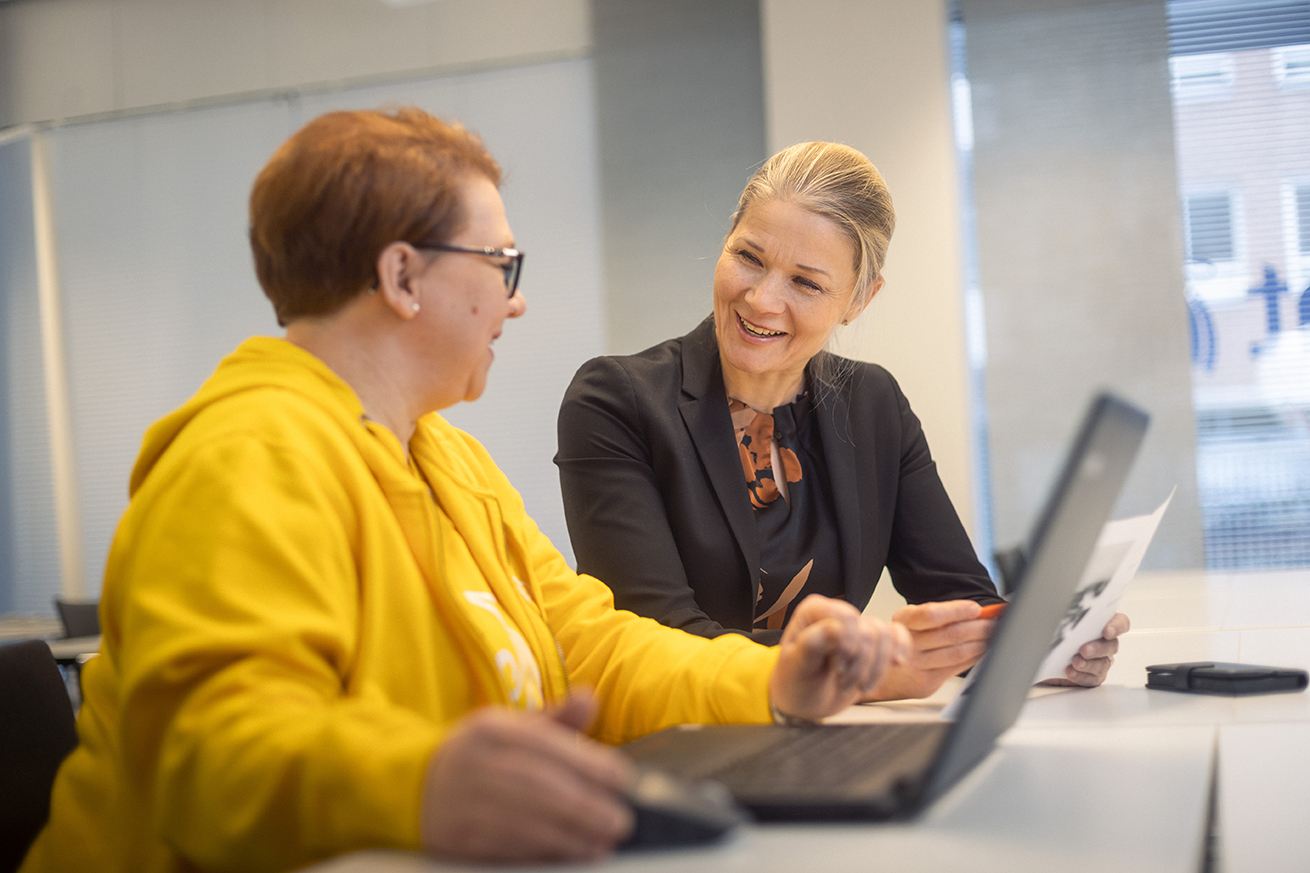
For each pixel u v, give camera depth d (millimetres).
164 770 700
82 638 3576
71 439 5898
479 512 1107
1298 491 4703
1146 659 1428
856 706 1139
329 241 924
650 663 1108
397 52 5590
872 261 1562
